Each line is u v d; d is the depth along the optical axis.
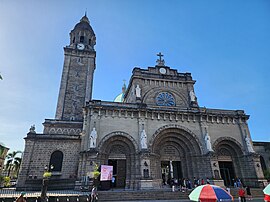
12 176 54.72
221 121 35.75
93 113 30.59
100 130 29.89
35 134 32.44
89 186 25.16
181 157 33.09
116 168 29.52
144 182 27.03
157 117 33.12
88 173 26.05
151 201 21.28
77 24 61.59
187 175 31.61
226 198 7.62
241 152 34.06
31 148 31.25
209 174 30.11
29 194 21.72
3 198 17.86
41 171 30.33
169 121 33.47
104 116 31.02
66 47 53.88
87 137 29.28
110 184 28.31
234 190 26.67
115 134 30.05
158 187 28.84
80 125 43.22
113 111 31.67
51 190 26.19
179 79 41.78
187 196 23.73
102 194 22.25
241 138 35.22
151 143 30.69
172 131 33.06
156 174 29.77
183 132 33.53
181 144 33.56
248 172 32.41
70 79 50.38
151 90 38.91
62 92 48.12
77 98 48.59
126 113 32.03
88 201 19.97
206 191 7.82
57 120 43.03
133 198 22.50
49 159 31.30
